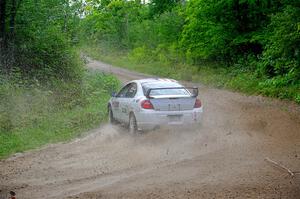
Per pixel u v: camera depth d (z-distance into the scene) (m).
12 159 10.80
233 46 30.31
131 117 12.66
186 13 32.56
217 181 8.09
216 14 29.77
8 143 12.25
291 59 20.27
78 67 22.61
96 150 11.37
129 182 8.37
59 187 8.31
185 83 28.64
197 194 7.44
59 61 21.48
